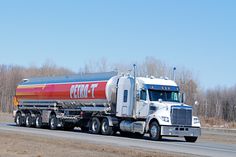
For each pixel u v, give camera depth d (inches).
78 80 1489.9
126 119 1302.9
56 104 1589.6
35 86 1723.7
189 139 1222.9
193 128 1186.6
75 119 1481.3
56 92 1579.7
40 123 1667.1
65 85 1544.0
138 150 838.5
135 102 1248.8
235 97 4092.0
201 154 820.6
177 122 1168.2
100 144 946.1
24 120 1756.9
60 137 1133.7
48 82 1654.8
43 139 1037.8
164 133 1152.8
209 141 1295.5
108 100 1342.3
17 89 1835.6
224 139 1425.9
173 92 1259.2
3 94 4453.7
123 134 1374.3
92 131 1391.5
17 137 1087.6
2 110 4416.8
